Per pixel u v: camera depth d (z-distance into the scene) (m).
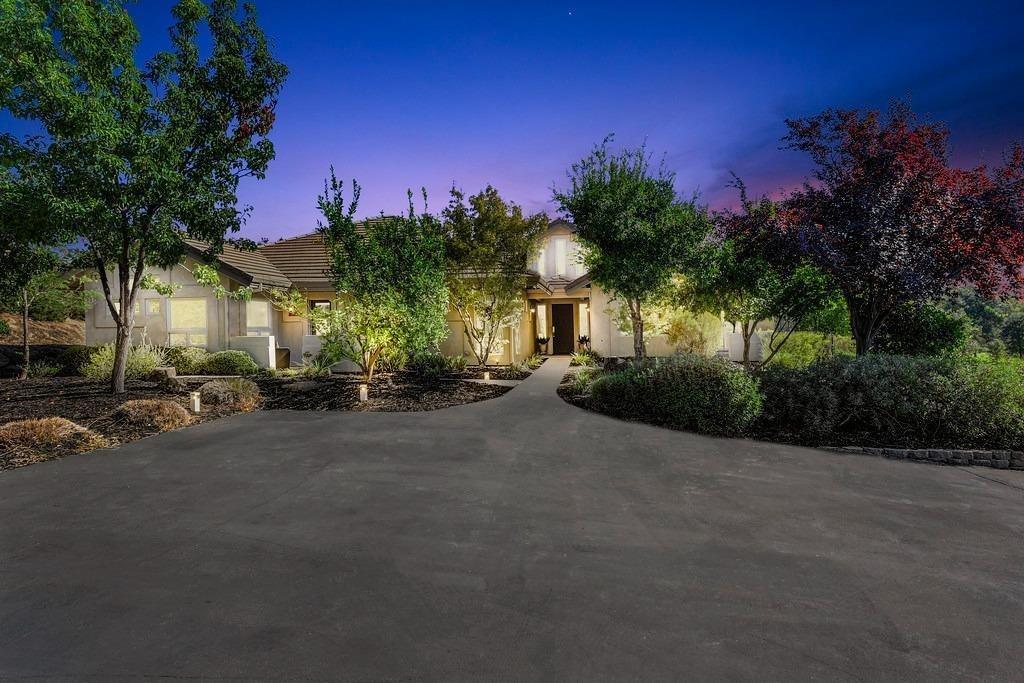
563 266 23.03
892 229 9.02
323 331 13.05
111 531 4.33
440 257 13.27
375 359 12.53
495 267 15.81
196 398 9.61
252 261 18.00
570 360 19.98
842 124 10.01
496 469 6.15
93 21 9.30
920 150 9.66
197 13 10.41
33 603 3.19
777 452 6.89
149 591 3.34
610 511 4.78
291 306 16.22
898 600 3.20
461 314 16.25
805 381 8.33
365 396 10.88
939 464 6.39
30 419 8.07
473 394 11.70
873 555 3.84
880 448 6.89
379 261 12.27
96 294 16.42
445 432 8.10
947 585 3.39
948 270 9.09
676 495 5.22
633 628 2.90
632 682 2.45
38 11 8.33
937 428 7.29
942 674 2.51
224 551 3.94
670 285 13.04
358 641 2.79
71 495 5.23
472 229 15.98
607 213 12.23
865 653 2.67
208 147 10.80
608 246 12.72
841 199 9.55
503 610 3.09
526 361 18.42
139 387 11.80
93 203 9.18
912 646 2.73
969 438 7.08
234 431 8.21
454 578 3.50
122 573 3.58
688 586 3.38
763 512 4.74
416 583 3.44
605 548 3.98
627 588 3.35
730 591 3.31
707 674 2.51
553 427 8.43
